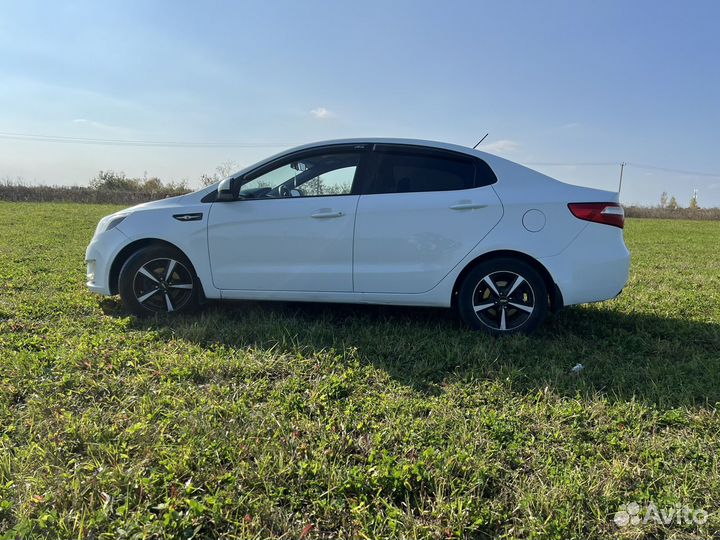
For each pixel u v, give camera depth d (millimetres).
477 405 3033
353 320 4578
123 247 4555
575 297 4109
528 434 2668
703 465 2389
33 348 3762
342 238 4277
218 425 2645
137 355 3588
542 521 1995
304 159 4438
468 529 1960
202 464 2311
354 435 2648
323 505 2074
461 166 4297
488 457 2420
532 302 4172
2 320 4418
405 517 2010
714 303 5613
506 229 4117
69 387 3096
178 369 3326
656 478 2281
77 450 2467
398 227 4211
